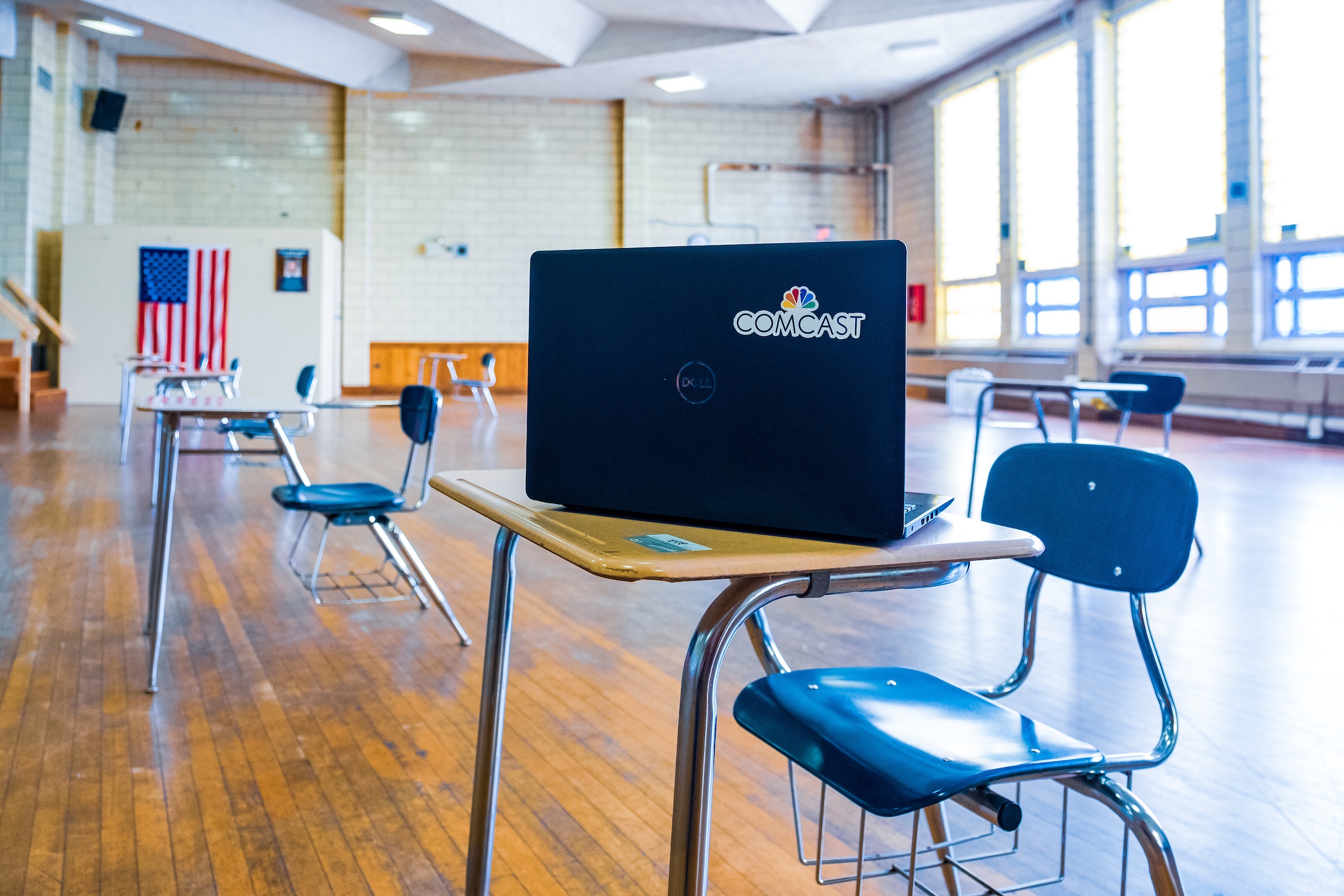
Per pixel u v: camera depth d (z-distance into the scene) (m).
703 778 0.94
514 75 12.95
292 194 13.60
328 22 12.12
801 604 3.49
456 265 13.98
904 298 0.87
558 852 1.77
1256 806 1.93
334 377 13.40
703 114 14.34
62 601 3.40
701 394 0.97
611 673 2.75
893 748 1.14
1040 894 1.61
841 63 12.55
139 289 12.05
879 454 0.90
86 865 1.69
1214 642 3.02
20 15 11.32
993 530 0.99
